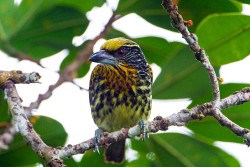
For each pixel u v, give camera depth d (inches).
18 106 351.6
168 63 438.3
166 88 441.7
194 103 441.4
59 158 333.7
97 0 455.2
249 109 430.0
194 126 442.9
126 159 477.7
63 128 423.8
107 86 462.3
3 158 429.7
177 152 451.5
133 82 461.1
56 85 413.4
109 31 482.0
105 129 470.3
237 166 460.1
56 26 462.3
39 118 419.5
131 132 354.6
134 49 470.9
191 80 437.4
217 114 347.6
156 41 486.6
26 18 451.5
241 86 435.8
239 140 443.2
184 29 350.6
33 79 364.2
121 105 459.2
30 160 432.8
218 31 425.1
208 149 449.7
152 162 462.0
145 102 462.6
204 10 442.3
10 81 360.8
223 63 437.4
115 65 460.8
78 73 492.4
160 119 354.6
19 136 425.7
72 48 479.8
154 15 451.5
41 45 470.9
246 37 428.1
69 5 453.4
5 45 449.7
